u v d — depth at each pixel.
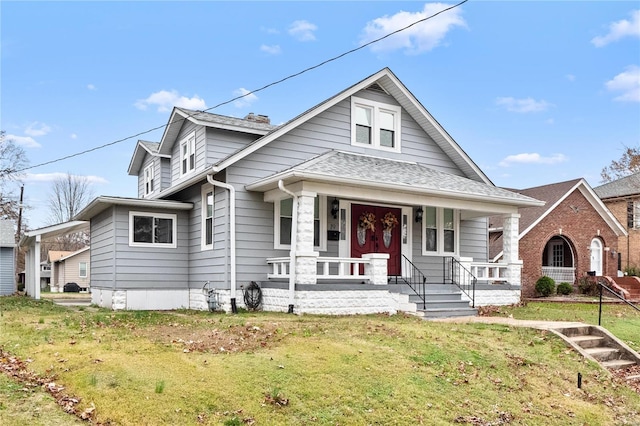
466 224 19.91
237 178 15.13
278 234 15.64
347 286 14.17
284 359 7.99
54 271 56.12
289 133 16.00
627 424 7.77
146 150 23.67
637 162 32.56
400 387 7.54
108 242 17.27
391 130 18.00
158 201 16.92
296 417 6.38
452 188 15.80
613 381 9.32
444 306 14.87
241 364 7.64
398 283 16.69
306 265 13.70
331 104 16.53
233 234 14.90
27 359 7.57
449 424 6.79
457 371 8.48
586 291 24.56
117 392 6.39
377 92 17.77
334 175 13.65
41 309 15.55
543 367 9.28
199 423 5.95
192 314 14.04
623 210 31.66
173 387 6.66
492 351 9.62
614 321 13.95
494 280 17.97
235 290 14.79
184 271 17.47
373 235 17.42
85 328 10.24
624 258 31.02
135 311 15.34
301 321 11.41
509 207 18.03
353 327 10.58
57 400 6.17
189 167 18.62
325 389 7.13
